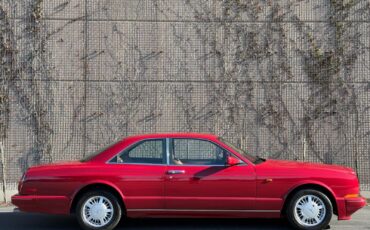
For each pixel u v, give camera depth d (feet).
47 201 24.79
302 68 42.14
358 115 41.86
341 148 41.83
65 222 28.53
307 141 41.88
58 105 42.11
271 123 42.06
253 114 42.11
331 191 24.79
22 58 42.11
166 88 42.14
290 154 41.86
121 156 25.45
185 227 26.76
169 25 42.37
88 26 42.34
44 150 41.96
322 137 41.91
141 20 42.34
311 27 42.22
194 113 42.06
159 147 25.63
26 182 25.05
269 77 42.14
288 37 42.19
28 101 42.09
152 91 42.14
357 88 41.91
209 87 42.11
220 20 42.24
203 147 25.62
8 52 42.06
